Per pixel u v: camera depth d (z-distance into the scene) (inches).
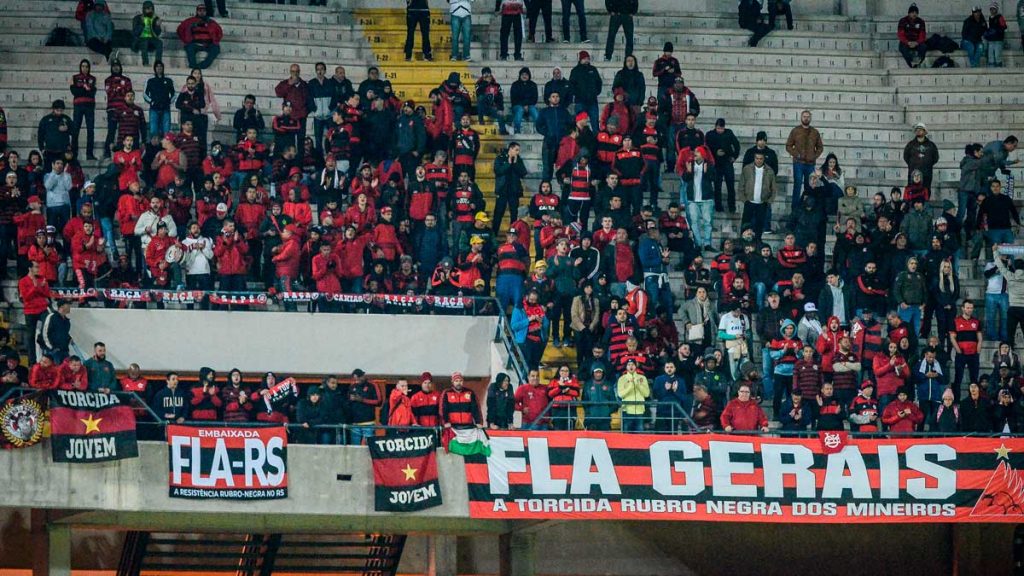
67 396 2775.6
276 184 3585.1
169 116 3804.1
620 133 3654.0
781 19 4532.5
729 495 2935.5
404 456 2876.5
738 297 3316.9
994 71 4330.7
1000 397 3090.6
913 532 3344.0
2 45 4153.5
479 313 3371.1
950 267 3398.1
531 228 3698.3
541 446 2910.9
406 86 4136.3
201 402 2974.9
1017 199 3973.9
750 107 4212.6
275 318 3319.4
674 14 4525.1
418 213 3476.9
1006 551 3316.9
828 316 3351.4
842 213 3572.8
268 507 2837.1
